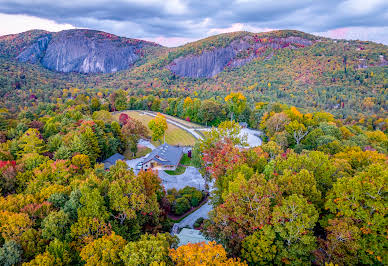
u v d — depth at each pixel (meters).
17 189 36.53
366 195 21.91
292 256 21.19
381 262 20.30
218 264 17.73
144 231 30.06
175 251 19.33
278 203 24.06
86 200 26.39
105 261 19.91
